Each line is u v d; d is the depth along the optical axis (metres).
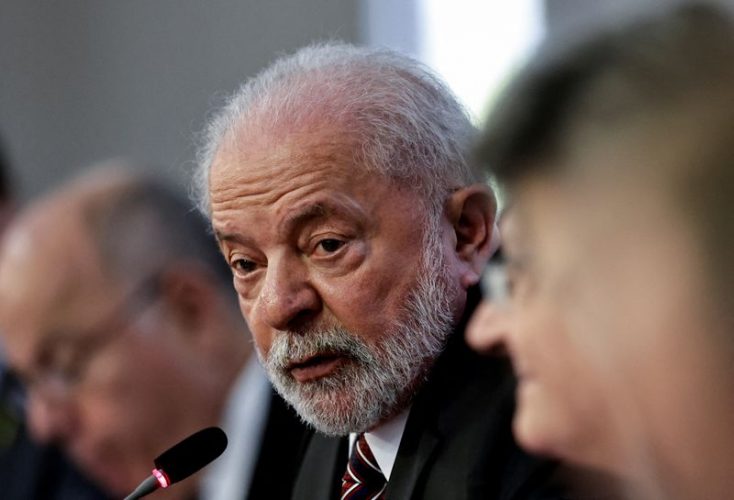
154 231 4.99
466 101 2.62
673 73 0.94
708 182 0.93
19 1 10.02
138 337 4.94
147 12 9.46
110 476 5.11
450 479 2.40
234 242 2.51
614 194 0.96
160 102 9.41
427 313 2.47
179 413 4.97
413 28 8.34
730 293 0.93
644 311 0.96
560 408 1.07
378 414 2.50
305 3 8.62
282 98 2.48
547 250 1.04
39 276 4.93
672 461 0.98
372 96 2.45
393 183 2.44
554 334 1.06
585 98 0.98
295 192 2.40
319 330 2.46
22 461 5.96
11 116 9.86
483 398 2.47
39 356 4.96
